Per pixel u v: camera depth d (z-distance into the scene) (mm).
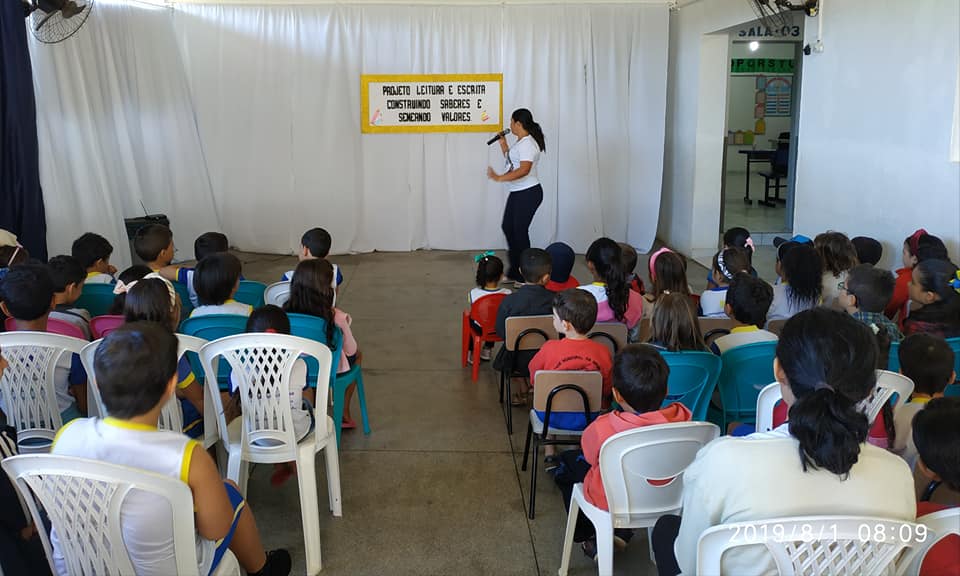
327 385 2332
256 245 7258
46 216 5168
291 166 7062
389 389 3912
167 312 2367
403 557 2436
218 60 6875
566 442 2609
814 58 4930
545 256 3564
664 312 2576
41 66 5102
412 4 6797
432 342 4680
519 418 3539
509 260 6102
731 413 2701
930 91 3789
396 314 5301
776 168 10312
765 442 1307
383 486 2900
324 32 6801
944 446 1437
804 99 5082
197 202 6988
